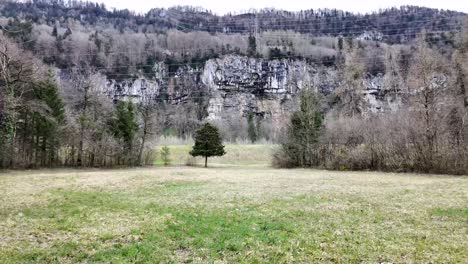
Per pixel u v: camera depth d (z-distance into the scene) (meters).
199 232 7.96
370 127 32.31
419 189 15.63
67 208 11.04
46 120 32.75
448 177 22.17
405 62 65.50
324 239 7.39
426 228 8.34
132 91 104.50
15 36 57.97
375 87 83.62
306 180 20.55
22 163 31.20
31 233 7.90
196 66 117.38
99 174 25.25
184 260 6.11
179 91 113.50
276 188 16.22
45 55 78.19
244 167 38.66
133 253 6.45
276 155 38.88
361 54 87.75
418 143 26.80
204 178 21.84
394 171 28.02
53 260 6.09
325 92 99.31
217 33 131.38
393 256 6.30
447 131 27.03
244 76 118.56
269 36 125.81
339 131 34.84
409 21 104.19
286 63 117.44
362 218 9.46
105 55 101.44
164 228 8.34
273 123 94.31
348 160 31.56
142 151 40.47
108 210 10.70
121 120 38.47
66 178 21.58
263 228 8.34
